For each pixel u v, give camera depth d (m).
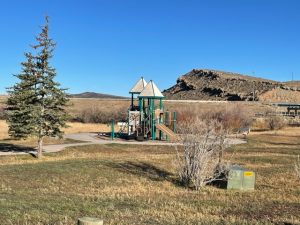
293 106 119.81
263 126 69.75
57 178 21.17
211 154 20.91
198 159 19.78
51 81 30.64
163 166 25.94
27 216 11.77
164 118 49.19
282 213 14.13
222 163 20.67
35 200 14.80
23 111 29.27
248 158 30.38
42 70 30.56
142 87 49.69
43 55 30.31
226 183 20.05
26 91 29.70
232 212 14.21
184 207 14.68
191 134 20.47
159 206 14.74
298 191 18.89
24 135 29.75
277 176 22.88
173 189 19.20
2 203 13.65
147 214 13.09
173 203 15.41
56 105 30.95
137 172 23.64
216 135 21.25
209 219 12.72
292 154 34.03
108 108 85.69
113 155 32.78
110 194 17.47
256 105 125.44
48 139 41.44
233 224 12.08
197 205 15.33
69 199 15.43
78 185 19.77
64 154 32.38
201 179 19.55
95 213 12.81
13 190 17.80
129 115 46.91
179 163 20.91
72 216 12.20
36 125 29.67
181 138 21.52
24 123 29.75
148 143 41.25
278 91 189.00
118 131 55.56
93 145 37.88
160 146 39.00
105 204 14.55
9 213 11.99
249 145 40.97
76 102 118.88
